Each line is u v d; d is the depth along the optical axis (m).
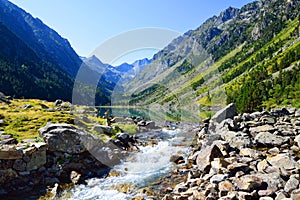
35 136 16.25
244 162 11.70
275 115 22.19
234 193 8.80
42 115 22.83
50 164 13.70
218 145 14.49
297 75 75.25
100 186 12.30
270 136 15.60
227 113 24.20
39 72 147.75
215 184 9.76
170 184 12.13
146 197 10.81
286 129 17.31
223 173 10.76
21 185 12.02
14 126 18.55
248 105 55.25
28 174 12.50
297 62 105.94
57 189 11.93
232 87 117.75
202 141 18.91
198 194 9.47
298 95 61.00
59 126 15.83
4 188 11.55
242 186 9.02
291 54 116.44
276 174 9.59
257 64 159.12
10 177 11.95
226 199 8.52
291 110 24.11
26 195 11.29
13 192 11.48
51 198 11.06
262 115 22.45
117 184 12.45
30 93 110.38
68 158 14.36
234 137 16.66
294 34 170.75
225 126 19.17
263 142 15.24
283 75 84.44
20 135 16.34
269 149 14.23
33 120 20.52
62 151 14.41
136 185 12.23
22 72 125.12
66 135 14.75
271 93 71.62
